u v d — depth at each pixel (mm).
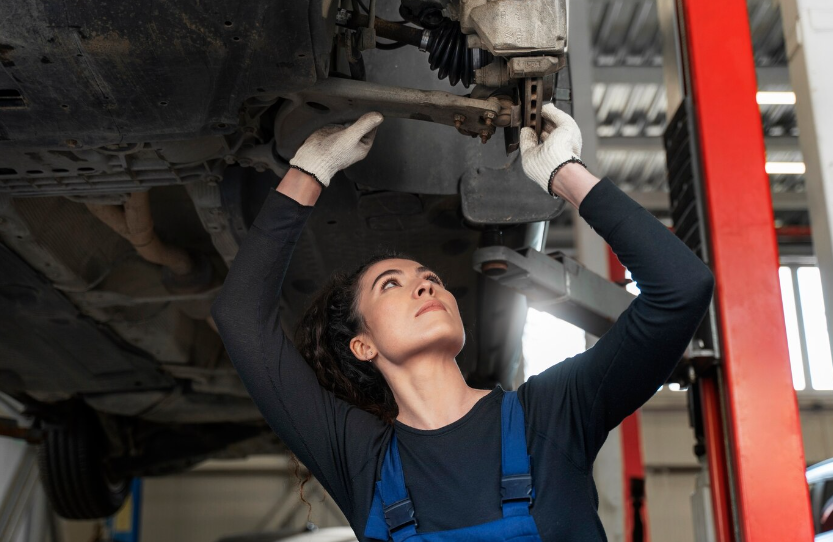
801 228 11820
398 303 1414
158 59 1724
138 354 3752
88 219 2854
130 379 3961
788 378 3148
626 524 5137
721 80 3443
